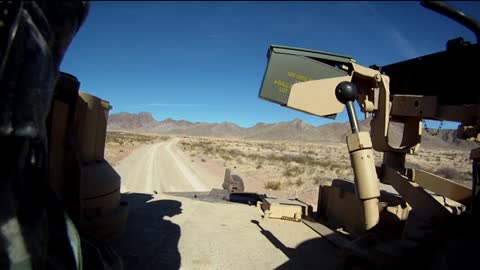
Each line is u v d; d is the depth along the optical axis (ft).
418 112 12.03
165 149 159.43
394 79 13.24
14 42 4.97
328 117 12.04
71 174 13.14
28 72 5.33
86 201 14.11
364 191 10.72
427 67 11.87
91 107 15.17
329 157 162.71
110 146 135.13
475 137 10.30
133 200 30.12
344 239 19.99
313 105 11.80
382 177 13.52
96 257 9.59
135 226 21.44
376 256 10.22
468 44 10.59
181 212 26.22
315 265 16.70
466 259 8.60
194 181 55.52
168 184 50.08
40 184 6.79
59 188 12.49
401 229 15.83
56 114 11.98
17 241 6.04
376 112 13.08
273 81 11.46
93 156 15.78
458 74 10.81
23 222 6.20
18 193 6.09
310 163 106.42
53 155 11.91
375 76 12.65
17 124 5.37
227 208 28.84
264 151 189.98
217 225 23.04
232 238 20.36
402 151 13.34
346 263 11.55
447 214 11.01
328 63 12.47
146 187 46.14
